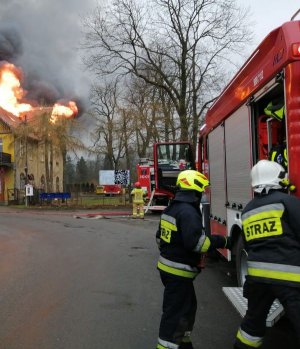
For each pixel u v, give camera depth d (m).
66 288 6.92
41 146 36.28
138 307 5.86
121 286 7.04
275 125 4.92
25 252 10.55
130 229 15.56
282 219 3.34
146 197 23.41
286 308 3.23
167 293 3.83
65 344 4.54
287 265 3.25
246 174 5.50
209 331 4.89
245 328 3.59
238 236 6.02
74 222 18.75
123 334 4.82
